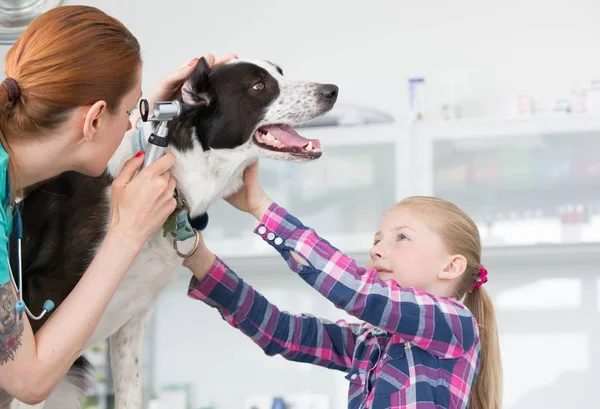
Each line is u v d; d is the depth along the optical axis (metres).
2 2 2.57
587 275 3.74
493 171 3.45
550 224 3.42
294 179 3.60
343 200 3.55
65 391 1.98
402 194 3.48
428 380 1.53
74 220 1.78
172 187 1.53
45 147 1.42
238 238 3.58
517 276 3.80
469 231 1.69
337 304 1.56
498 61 3.71
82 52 1.40
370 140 3.52
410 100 3.59
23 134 1.41
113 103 1.44
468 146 3.46
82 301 1.43
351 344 1.81
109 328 1.88
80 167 1.48
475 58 3.73
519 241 3.43
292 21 3.89
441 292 1.67
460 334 1.55
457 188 3.46
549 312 3.76
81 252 1.77
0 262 1.34
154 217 1.50
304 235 1.60
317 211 3.57
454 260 1.65
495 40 3.73
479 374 1.71
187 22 3.96
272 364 3.97
